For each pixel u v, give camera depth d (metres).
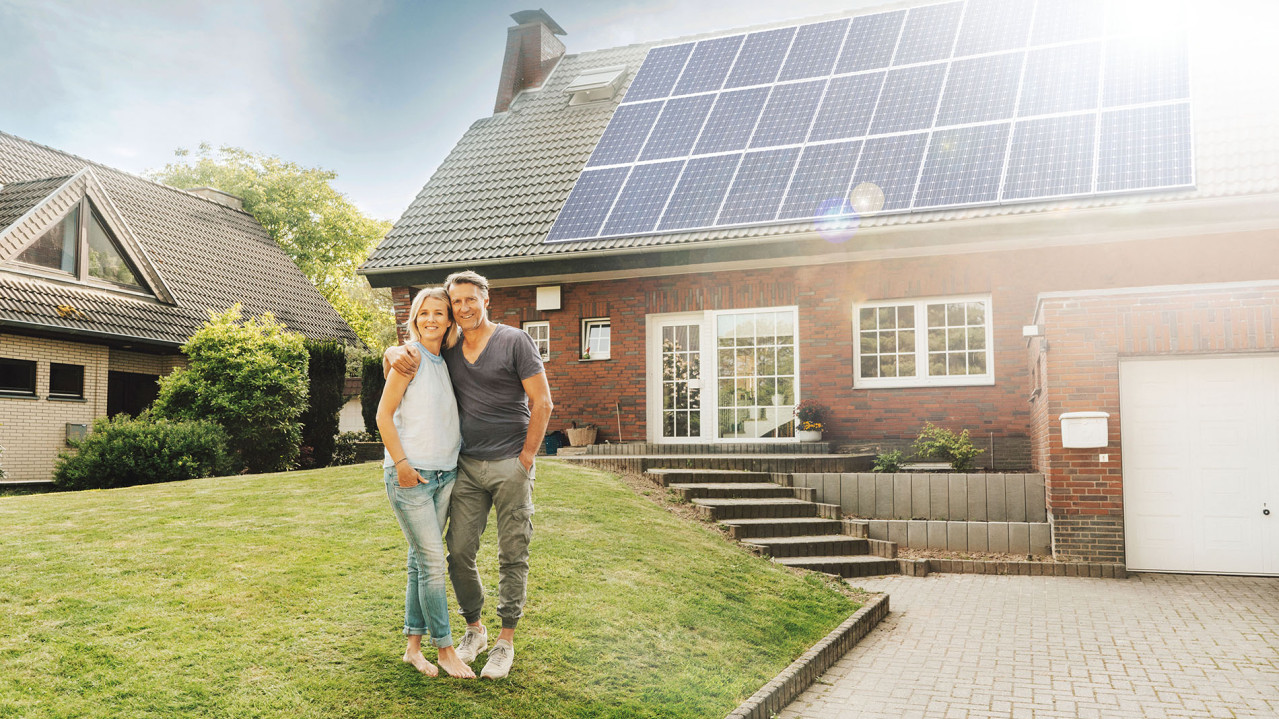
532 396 4.89
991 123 13.23
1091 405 9.66
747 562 8.23
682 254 13.91
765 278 14.11
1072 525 9.71
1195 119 12.09
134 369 19.03
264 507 8.44
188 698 4.09
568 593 6.24
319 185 38.78
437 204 17.05
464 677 4.67
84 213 17.72
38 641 4.51
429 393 4.71
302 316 24.19
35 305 16.11
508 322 15.72
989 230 12.16
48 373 16.80
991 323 12.92
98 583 5.47
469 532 4.91
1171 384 9.60
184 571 5.85
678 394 14.81
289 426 17.27
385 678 4.54
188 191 26.28
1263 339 9.16
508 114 19.45
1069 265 12.45
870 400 13.46
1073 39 14.18
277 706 4.12
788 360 14.18
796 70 16.17
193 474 14.82
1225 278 11.69
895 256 13.30
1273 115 11.70
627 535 8.19
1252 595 8.48
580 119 18.34
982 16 15.62
